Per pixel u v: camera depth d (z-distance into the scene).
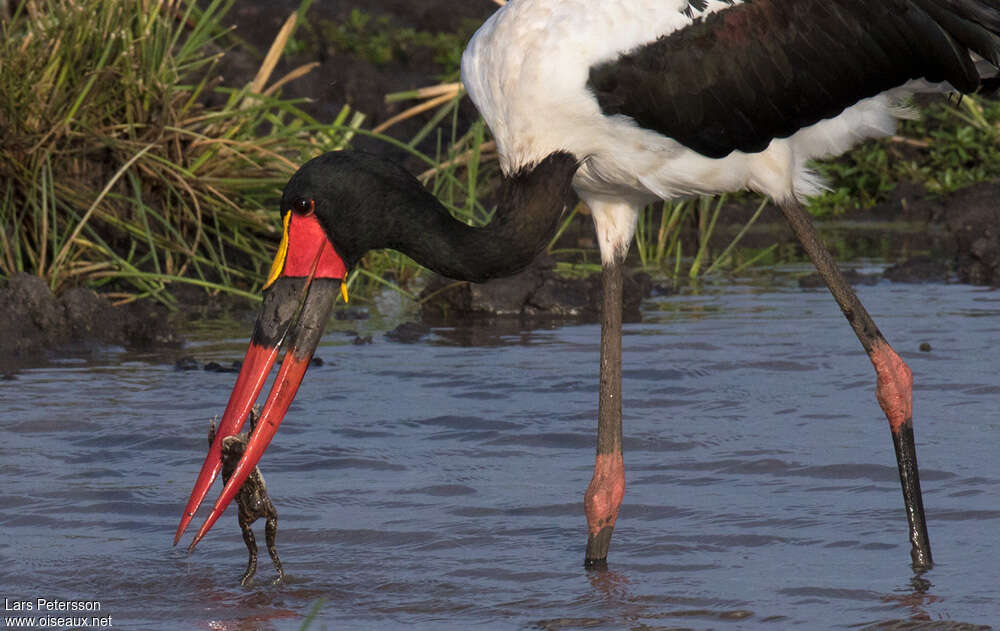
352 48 26.73
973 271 17.61
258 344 7.77
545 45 8.32
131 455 10.08
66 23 16.47
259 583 7.66
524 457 10.07
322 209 7.79
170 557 8.09
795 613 7.12
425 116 24.42
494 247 8.30
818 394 11.65
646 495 9.12
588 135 8.44
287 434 10.63
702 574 7.75
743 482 9.37
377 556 8.09
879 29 8.62
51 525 8.62
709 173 8.76
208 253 17.25
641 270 18.94
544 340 14.27
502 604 7.31
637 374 12.41
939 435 10.27
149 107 16.83
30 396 11.67
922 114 24.27
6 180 16.23
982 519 8.53
